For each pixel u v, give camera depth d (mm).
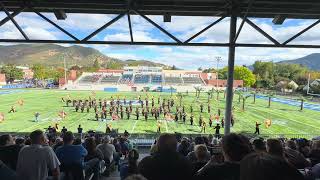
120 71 127938
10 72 140875
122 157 11242
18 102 57844
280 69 152625
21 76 146750
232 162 2977
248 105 61469
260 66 146625
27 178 4395
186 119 39312
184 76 126188
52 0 7770
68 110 47219
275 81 127312
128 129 31656
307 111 53438
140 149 15562
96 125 34125
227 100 8617
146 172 3129
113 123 35469
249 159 1841
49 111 46156
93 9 8125
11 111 46062
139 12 8078
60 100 63438
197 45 8312
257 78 130875
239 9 8062
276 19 8516
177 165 3094
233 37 8203
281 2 7473
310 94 88375
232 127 35219
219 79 122125
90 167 6418
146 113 37469
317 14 8156
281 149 4051
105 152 8477
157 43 8305
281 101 74000
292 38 8203
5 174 3420
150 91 99062
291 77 136750
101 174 7852
